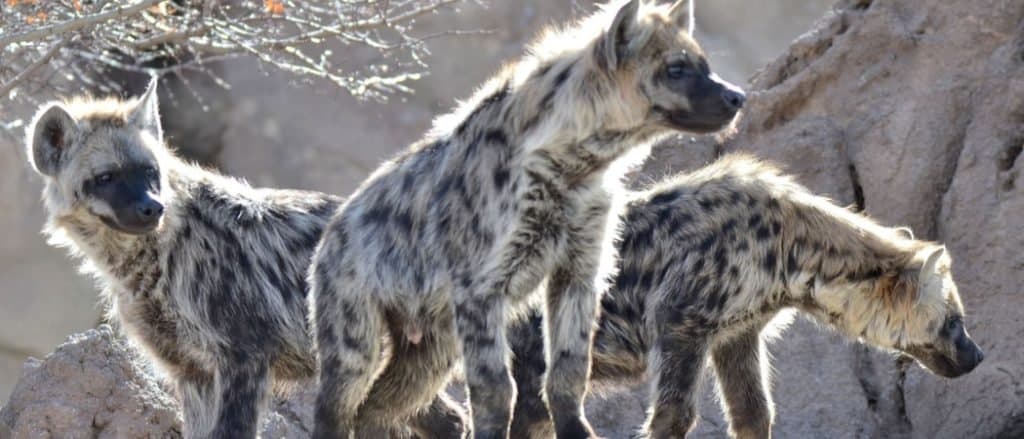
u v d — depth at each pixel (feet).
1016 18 76.23
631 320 63.72
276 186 125.49
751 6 126.82
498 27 125.39
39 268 114.83
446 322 57.93
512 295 55.57
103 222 61.21
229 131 127.44
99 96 119.24
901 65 77.82
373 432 61.77
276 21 90.53
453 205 55.72
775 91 78.54
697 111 53.06
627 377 65.10
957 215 72.43
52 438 62.39
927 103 76.07
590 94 53.57
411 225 57.36
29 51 92.79
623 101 53.52
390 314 59.31
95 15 72.23
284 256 64.54
